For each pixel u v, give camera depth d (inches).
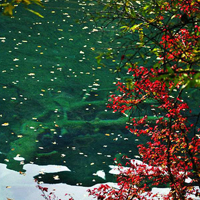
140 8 186.1
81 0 809.5
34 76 529.7
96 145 410.3
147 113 464.8
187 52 175.6
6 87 497.4
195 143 218.7
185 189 223.6
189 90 524.7
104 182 350.9
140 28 178.1
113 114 467.5
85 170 367.6
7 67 542.3
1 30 645.9
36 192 327.6
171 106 209.5
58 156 386.6
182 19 148.9
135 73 199.5
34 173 355.9
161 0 185.3
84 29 679.7
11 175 348.5
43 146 400.2
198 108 486.9
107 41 644.1
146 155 243.3
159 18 191.9
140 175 238.7
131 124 449.7
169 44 185.3
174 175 232.4
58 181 347.6
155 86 203.2
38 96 487.5
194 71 118.8
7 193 321.4
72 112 464.1
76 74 546.3
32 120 441.7
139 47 165.8
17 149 391.2
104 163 381.4
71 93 502.6
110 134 430.6
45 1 789.9
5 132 415.8
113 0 178.1
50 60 574.9
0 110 452.1
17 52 584.7
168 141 211.5
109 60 589.9
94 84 524.7
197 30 190.2
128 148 408.8
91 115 462.9
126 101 221.0
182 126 208.1
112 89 517.3
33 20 695.1
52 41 629.9
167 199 232.2
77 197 325.1
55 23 692.7
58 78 531.8
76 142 412.8
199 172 209.6
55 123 441.7
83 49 615.5
